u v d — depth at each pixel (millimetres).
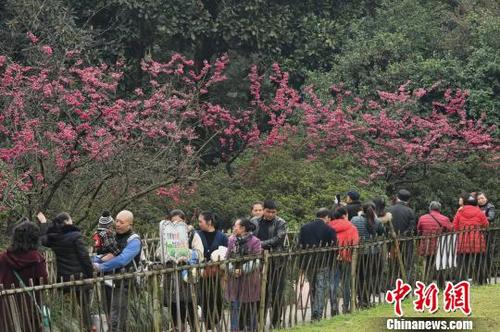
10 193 35000
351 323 29094
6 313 21781
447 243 35719
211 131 54719
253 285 27328
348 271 31078
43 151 35812
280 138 49781
